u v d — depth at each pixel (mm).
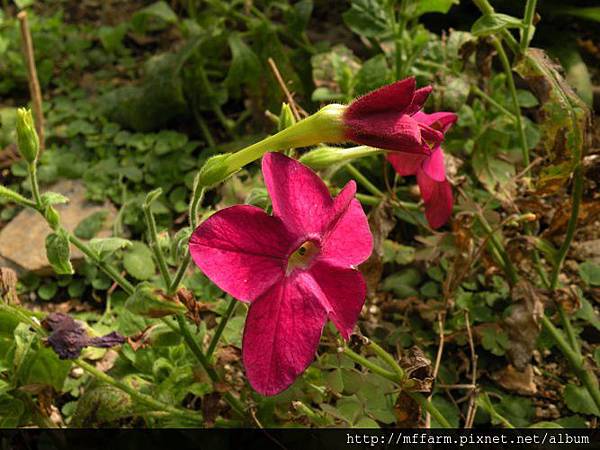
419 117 190
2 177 315
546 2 335
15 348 199
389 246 270
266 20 323
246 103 336
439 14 356
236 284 143
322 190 150
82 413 202
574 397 228
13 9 404
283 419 203
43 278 279
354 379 204
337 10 386
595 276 251
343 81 281
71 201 303
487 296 256
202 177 160
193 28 351
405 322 252
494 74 333
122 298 271
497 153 271
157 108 328
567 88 208
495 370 243
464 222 232
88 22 401
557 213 229
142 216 294
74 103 350
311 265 153
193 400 232
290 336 145
